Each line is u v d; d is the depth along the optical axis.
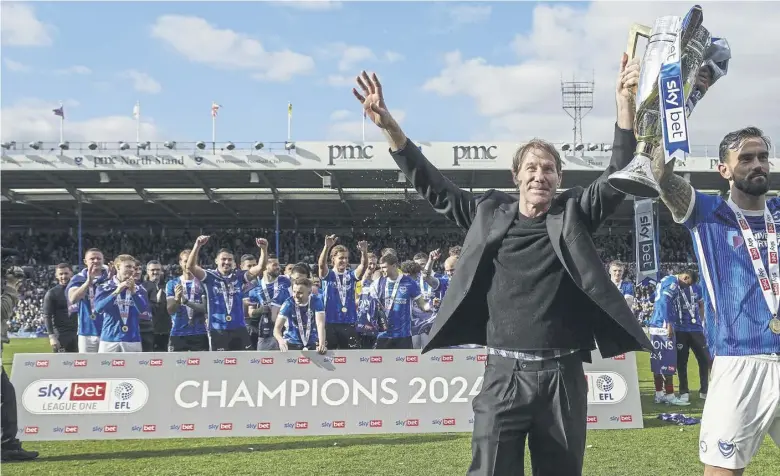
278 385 6.94
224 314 8.84
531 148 2.78
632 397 7.11
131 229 37.75
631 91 2.73
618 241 37.06
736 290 3.11
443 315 2.78
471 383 7.00
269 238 37.88
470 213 3.00
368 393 6.95
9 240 36.56
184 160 25.47
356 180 27.91
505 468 2.65
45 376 6.84
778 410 3.03
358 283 11.85
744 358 3.06
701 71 2.86
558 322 2.65
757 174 3.08
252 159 25.52
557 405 2.62
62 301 9.09
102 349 8.11
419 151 3.05
